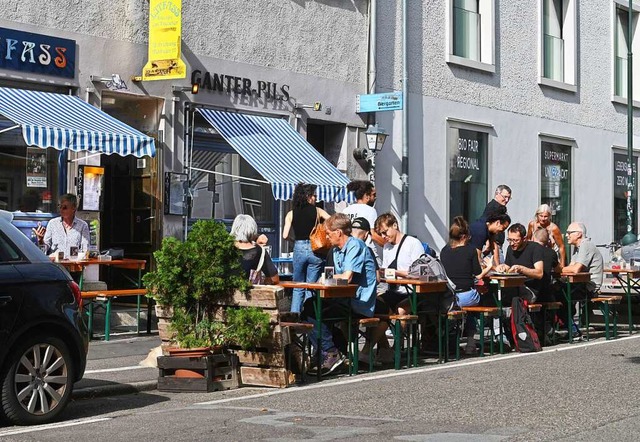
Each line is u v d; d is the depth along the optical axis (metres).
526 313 14.34
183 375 10.68
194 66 17.14
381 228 13.72
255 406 9.58
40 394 8.80
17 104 13.99
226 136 17.19
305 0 19.25
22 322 8.67
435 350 14.04
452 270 14.11
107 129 13.95
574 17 27.22
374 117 20.72
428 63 22.16
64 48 15.23
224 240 10.73
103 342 14.00
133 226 16.84
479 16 23.98
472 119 23.42
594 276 16.73
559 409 9.07
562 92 26.83
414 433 7.86
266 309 10.81
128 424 8.59
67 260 13.66
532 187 25.55
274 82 18.62
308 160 17.95
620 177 29.47
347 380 11.43
